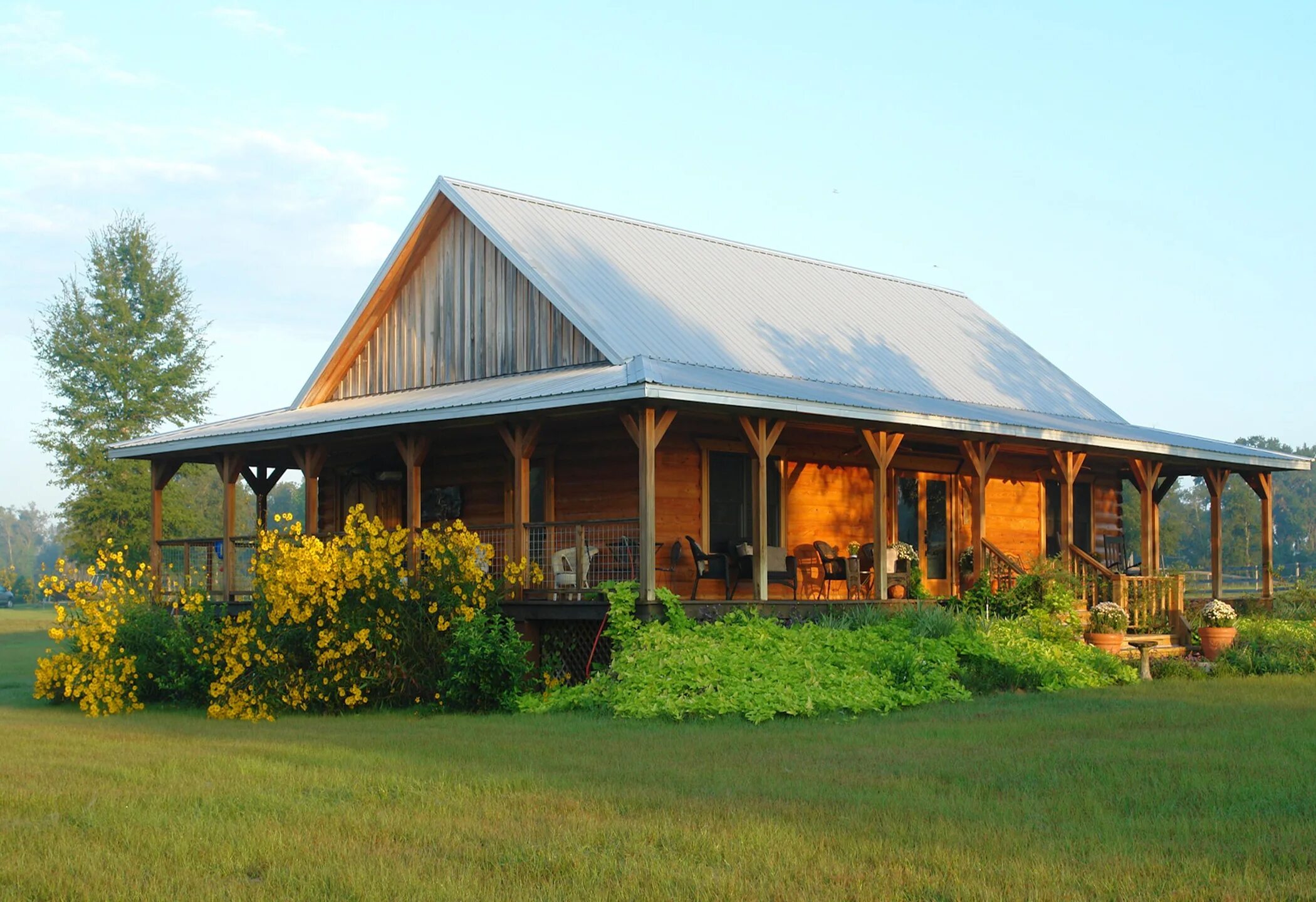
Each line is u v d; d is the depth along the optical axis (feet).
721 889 26.22
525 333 78.23
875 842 29.94
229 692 62.28
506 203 84.58
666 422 61.00
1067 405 101.76
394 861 28.99
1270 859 28.48
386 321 88.28
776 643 59.47
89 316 181.16
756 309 88.38
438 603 62.03
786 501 80.12
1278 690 61.67
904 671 58.65
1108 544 105.50
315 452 75.31
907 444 88.17
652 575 60.44
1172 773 38.45
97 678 66.44
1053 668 63.82
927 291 114.42
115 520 180.86
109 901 26.43
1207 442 96.02
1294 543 416.87
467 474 80.89
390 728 53.42
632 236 90.58
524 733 50.01
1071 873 27.25
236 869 28.89
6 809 35.76
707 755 43.01
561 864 28.35
